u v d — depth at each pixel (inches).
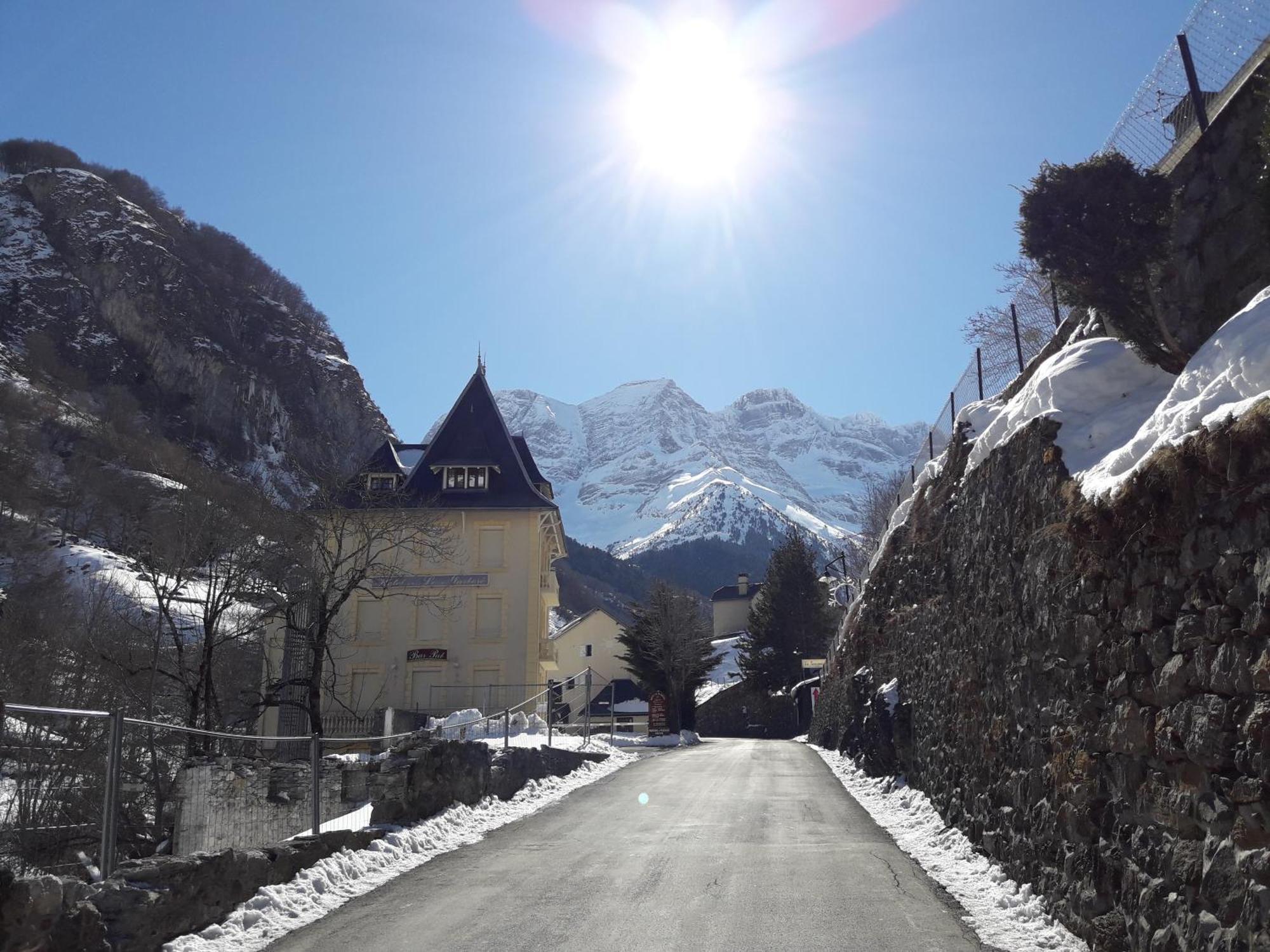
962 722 506.6
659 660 2113.7
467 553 1770.4
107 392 4815.5
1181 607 251.8
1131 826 277.9
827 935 333.1
